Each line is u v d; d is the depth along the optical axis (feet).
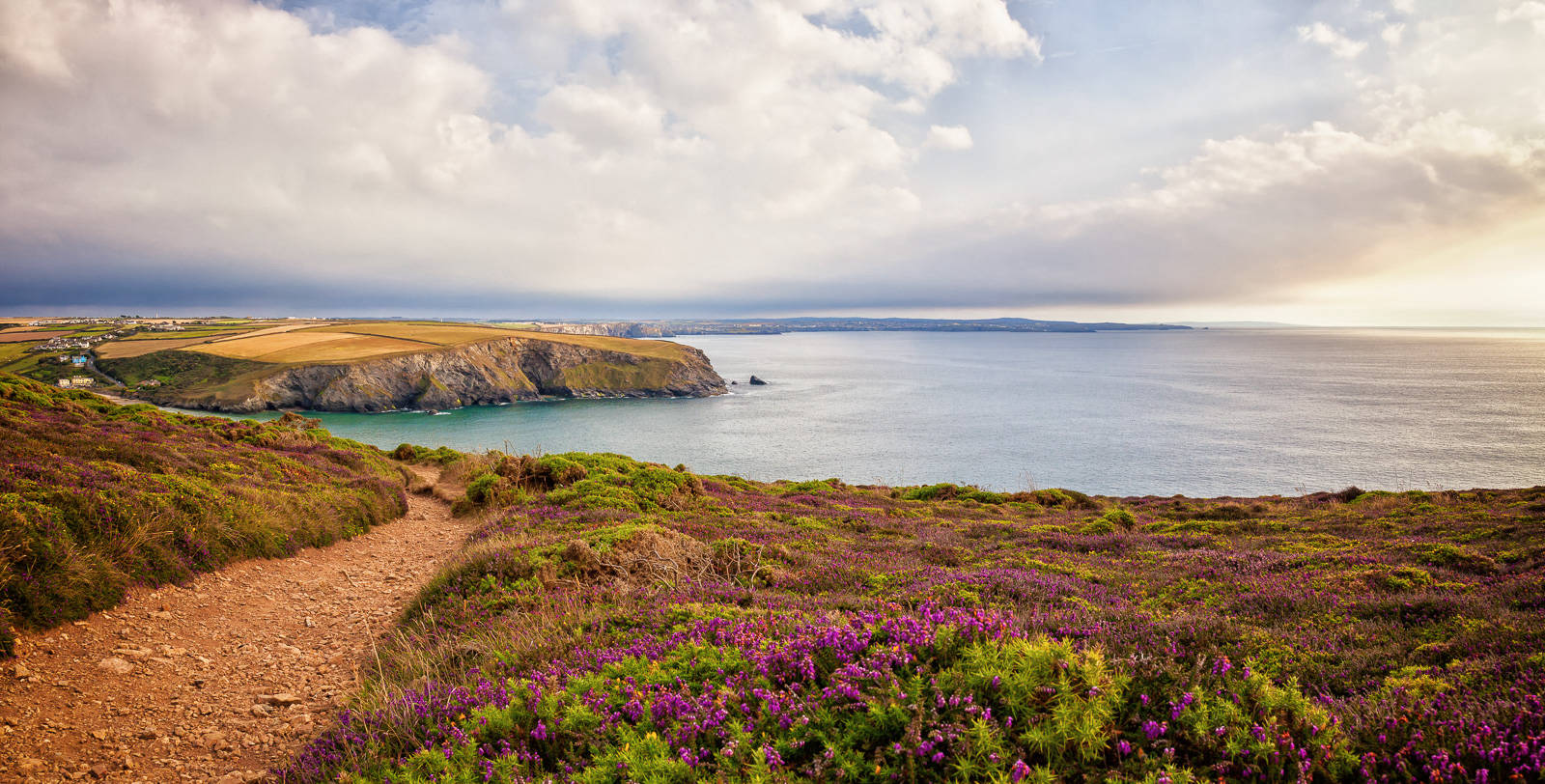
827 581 36.86
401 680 25.85
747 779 14.44
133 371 524.52
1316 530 61.82
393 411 517.96
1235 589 35.14
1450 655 20.57
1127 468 276.82
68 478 37.50
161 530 37.76
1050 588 34.42
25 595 27.12
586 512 58.03
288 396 497.05
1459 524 58.70
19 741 20.86
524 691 20.12
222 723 24.09
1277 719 14.05
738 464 300.40
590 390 620.08
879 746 14.48
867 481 268.62
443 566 42.91
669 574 35.53
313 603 39.27
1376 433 344.69
